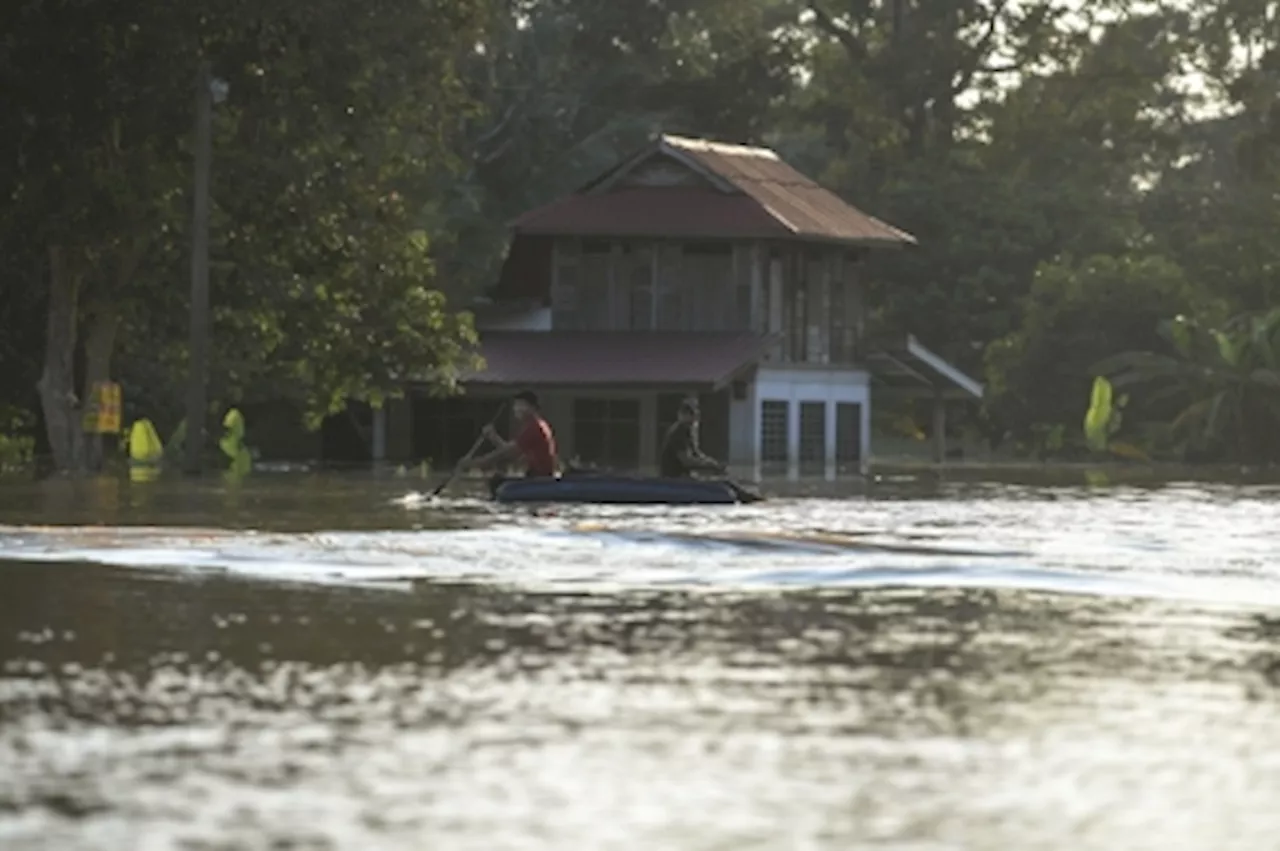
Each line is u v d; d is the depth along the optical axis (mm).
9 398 95000
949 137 183250
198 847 13297
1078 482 90438
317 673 20969
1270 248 156500
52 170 80875
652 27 180375
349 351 92375
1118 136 190125
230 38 83375
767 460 122062
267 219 87875
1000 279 157750
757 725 18031
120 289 85312
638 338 122375
